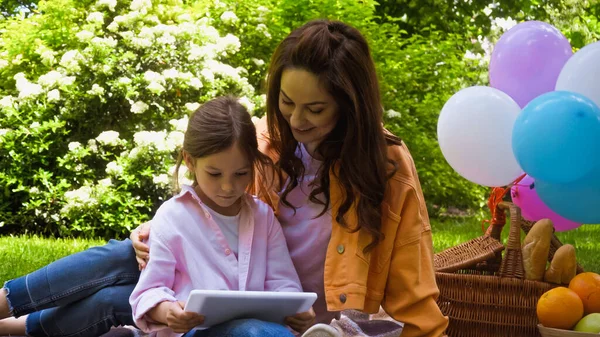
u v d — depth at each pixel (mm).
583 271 3586
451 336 3447
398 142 2686
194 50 6992
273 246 2666
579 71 3689
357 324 3695
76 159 6711
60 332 2875
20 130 6652
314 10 8281
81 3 7570
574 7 12023
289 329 2553
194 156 2500
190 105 6734
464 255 3537
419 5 11094
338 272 2605
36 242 5855
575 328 3246
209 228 2586
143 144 6484
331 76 2424
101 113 6926
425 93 9227
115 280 2818
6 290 2785
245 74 7559
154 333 2594
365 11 8469
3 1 10164
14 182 6578
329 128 2545
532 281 3406
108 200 6434
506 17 11383
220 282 2527
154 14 7500
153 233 2570
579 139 3301
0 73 7574
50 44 7465
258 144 2795
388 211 2613
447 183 9031
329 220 2691
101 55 6891
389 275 2645
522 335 3408
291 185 2711
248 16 7996
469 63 10156
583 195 3439
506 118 3600
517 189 4016
